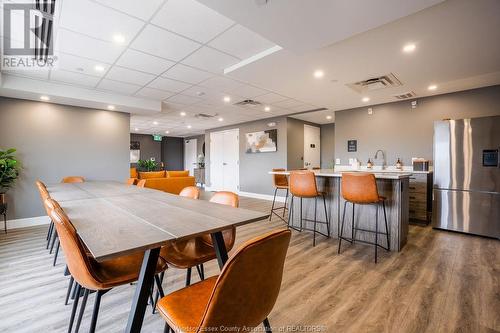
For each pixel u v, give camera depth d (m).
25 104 4.26
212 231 1.12
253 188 7.68
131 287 2.11
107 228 1.13
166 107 5.80
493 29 2.29
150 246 0.91
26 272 2.36
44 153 4.43
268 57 2.94
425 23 2.21
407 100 4.91
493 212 3.32
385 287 2.04
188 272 1.66
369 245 3.08
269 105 5.54
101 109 5.07
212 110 6.11
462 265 2.45
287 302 1.84
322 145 8.23
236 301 0.75
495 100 3.97
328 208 3.48
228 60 3.19
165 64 3.31
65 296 1.95
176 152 12.42
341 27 2.10
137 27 2.42
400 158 4.99
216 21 2.33
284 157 6.81
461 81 3.78
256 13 1.90
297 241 3.26
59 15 2.21
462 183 3.56
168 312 0.92
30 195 4.29
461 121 3.56
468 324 1.57
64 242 1.09
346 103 5.27
